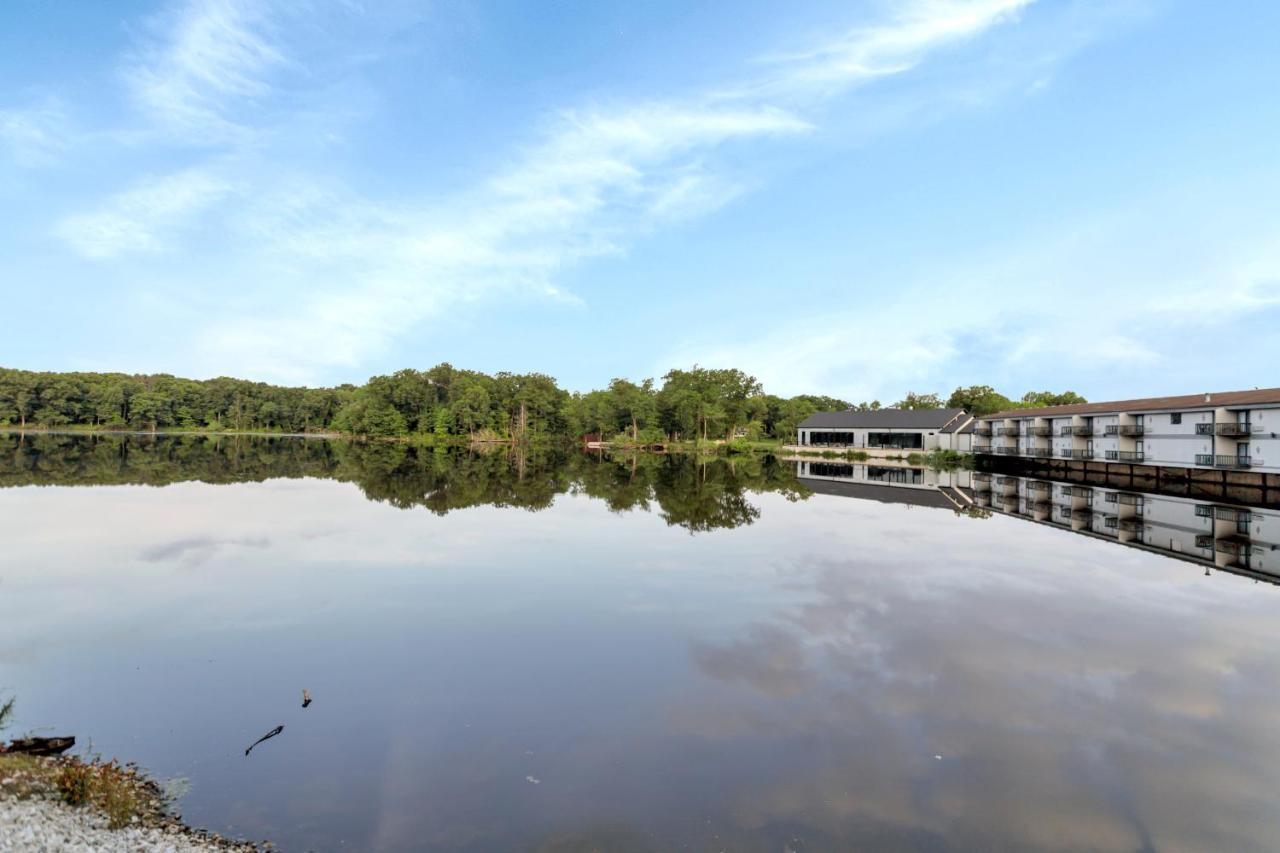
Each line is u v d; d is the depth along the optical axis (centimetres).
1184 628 1669
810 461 8275
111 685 1317
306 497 4091
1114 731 1134
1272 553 2575
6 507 3488
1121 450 5319
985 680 1348
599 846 820
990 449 7094
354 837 832
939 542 2778
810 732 1130
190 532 2875
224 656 1477
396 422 13975
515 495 4366
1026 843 837
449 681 1345
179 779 973
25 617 1727
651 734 1121
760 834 850
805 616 1766
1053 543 2770
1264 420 4322
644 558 2450
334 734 1120
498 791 946
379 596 1945
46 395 13150
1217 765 1029
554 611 1806
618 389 13575
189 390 15150
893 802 927
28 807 829
